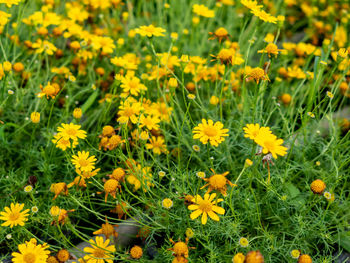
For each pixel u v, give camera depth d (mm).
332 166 637
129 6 800
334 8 946
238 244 568
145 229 596
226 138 642
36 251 556
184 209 600
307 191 629
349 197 626
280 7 948
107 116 676
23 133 675
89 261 569
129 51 787
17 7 768
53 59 735
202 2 877
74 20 739
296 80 713
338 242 597
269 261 580
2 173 639
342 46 775
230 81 683
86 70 740
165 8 764
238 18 841
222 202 594
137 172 604
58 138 600
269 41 634
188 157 659
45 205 619
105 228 584
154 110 647
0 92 677
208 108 681
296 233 599
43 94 615
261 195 623
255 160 627
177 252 554
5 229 585
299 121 715
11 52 748
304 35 938
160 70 676
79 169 592
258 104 680
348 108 732
